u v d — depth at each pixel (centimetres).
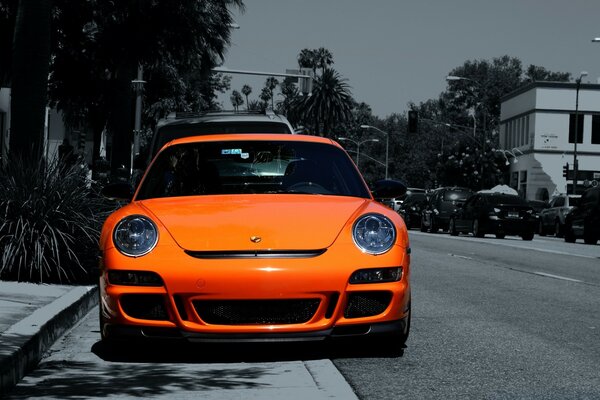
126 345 814
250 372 743
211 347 855
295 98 13262
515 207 3684
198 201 842
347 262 757
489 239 3544
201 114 1588
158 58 2797
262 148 938
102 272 780
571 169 7869
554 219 4553
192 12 2727
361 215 798
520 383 704
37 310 933
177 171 910
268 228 771
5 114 4066
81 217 1212
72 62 3044
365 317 763
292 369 754
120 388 685
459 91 13750
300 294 744
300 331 748
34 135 1700
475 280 1579
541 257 2264
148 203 848
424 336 930
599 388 688
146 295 753
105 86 3180
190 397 653
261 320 749
